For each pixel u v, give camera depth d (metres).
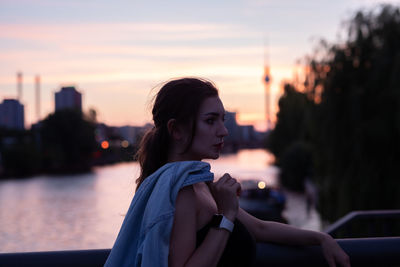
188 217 1.10
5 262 1.38
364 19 13.14
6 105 105.38
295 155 38.66
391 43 12.31
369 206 11.95
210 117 1.21
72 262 1.39
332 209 12.87
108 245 20.69
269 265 1.38
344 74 12.90
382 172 11.92
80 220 27.64
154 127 1.32
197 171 1.13
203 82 1.25
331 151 12.69
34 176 71.75
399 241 1.44
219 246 1.11
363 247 1.42
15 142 80.31
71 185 54.38
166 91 1.25
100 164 100.38
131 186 1.94
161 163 1.26
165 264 1.05
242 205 20.27
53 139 90.38
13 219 29.02
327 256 1.37
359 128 12.02
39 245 21.19
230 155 148.12
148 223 1.08
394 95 11.66
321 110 13.05
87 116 97.81
